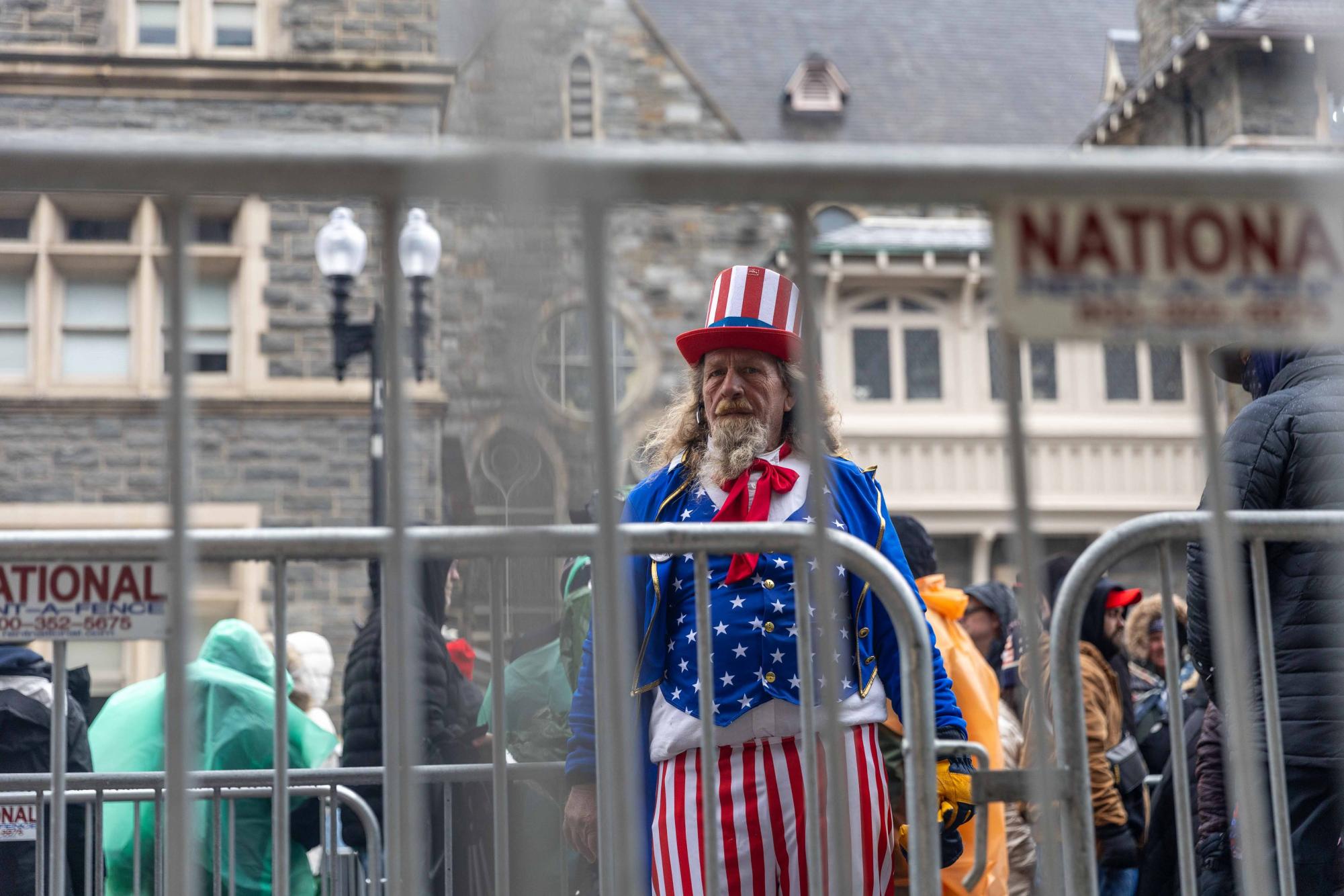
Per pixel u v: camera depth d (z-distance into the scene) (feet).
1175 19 76.69
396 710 7.06
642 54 80.28
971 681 12.88
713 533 7.43
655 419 10.43
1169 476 86.79
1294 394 9.71
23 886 11.43
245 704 13.15
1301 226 4.79
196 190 4.89
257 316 45.98
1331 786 8.91
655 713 9.05
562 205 4.98
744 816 8.58
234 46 47.26
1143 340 4.78
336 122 47.11
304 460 45.68
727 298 9.63
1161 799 12.92
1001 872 12.49
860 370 86.63
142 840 13.26
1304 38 66.90
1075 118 102.63
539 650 12.55
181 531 5.09
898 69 104.17
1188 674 16.96
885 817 8.84
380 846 13.08
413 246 33.17
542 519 9.48
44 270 46.75
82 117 46.44
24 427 45.75
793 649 8.75
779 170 4.90
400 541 5.38
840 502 9.41
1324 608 8.96
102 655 39.86
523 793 11.35
